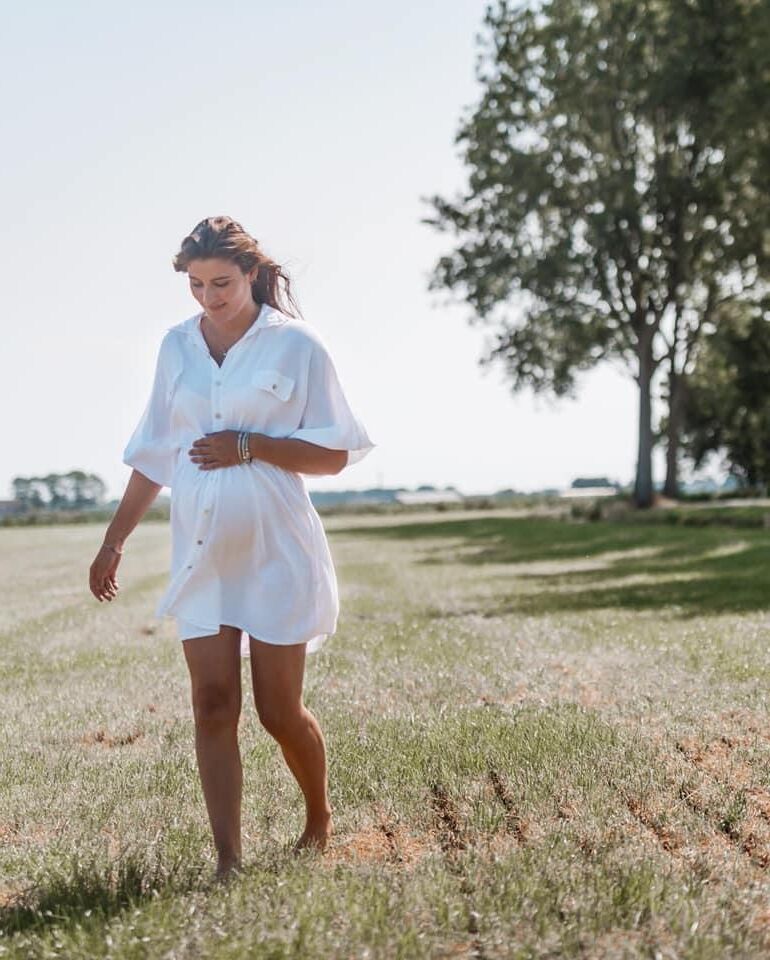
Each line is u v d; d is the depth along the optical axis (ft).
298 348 13.21
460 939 10.17
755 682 25.07
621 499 175.22
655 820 14.53
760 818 14.67
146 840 14.06
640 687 24.76
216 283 12.92
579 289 152.56
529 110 151.33
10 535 185.88
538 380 156.87
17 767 18.53
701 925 10.39
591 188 150.92
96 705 24.67
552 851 12.71
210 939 9.98
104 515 240.73
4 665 31.91
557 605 45.73
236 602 12.98
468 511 242.99
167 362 13.60
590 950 9.84
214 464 12.94
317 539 13.29
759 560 70.54
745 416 214.90
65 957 9.92
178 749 19.72
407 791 16.05
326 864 12.77
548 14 149.89
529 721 20.81
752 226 145.89
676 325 166.40
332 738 19.76
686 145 154.51
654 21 143.74
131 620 45.09
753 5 125.18
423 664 29.14
